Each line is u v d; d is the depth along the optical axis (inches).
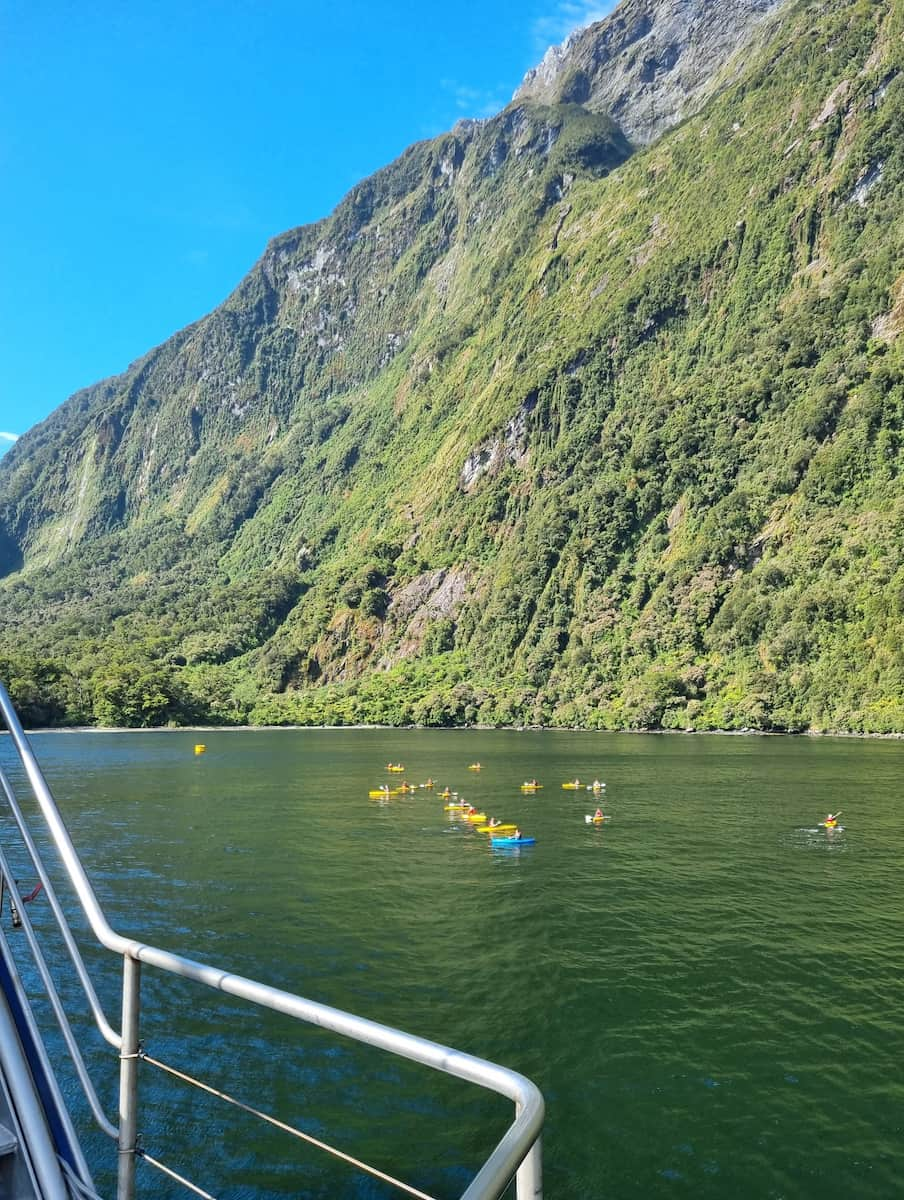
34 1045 216.7
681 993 926.4
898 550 6599.4
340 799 2517.2
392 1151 637.3
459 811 2251.5
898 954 1048.8
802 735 5575.8
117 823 2050.9
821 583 6712.6
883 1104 702.5
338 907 1264.8
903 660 5561.0
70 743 5172.2
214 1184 599.2
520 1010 881.5
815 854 1657.2
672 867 1544.0
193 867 1542.8
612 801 2433.6
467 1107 693.3
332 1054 777.6
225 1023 837.2
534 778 3078.2
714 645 7116.1
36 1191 181.9
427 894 1344.7
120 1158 199.0
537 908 1256.2
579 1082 739.4
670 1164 625.0
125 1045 200.7
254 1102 700.0
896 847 1721.2
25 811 2181.3
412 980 965.2
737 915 1221.7
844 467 7662.4
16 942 1066.7
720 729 6003.9
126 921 1184.8
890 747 4441.4
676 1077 747.4
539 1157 130.9
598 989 936.3
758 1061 773.9
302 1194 590.9
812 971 989.8
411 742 5251.0
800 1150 640.4
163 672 7396.7
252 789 2758.4
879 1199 585.0
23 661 6968.5
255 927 1159.0
